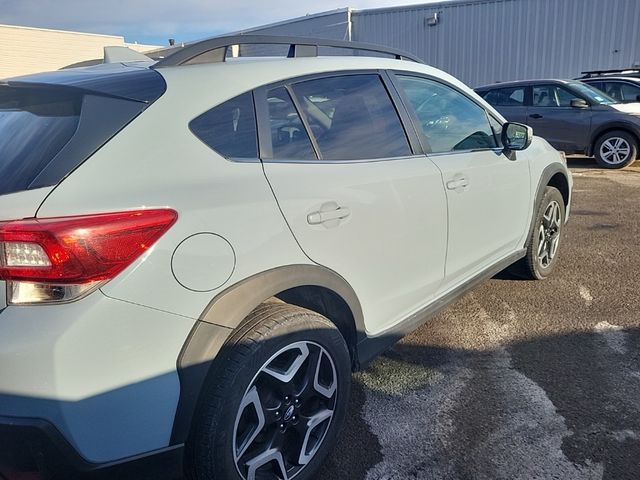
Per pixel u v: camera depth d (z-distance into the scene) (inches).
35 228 58.6
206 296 68.5
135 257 63.0
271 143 83.3
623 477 85.7
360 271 92.4
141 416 65.3
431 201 107.3
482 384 113.0
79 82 78.0
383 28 706.8
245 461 76.6
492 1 620.4
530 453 91.7
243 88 82.7
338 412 88.4
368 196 92.6
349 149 95.2
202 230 68.5
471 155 124.6
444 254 114.6
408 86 115.5
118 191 64.4
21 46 1202.0
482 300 155.5
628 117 370.6
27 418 59.2
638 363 119.1
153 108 72.2
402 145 106.9
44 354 58.1
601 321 139.9
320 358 84.0
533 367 119.0
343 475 88.6
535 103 406.3
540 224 159.6
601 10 559.5
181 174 70.4
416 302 111.0
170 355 66.1
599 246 202.8
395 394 110.3
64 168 63.7
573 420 100.0
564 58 590.6
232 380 71.4
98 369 61.0
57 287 59.2
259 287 74.3
